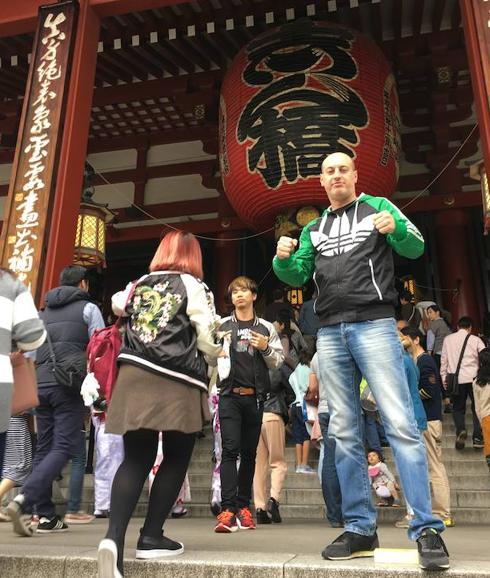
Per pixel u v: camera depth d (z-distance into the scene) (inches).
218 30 413.7
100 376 131.1
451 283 475.8
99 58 447.5
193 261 117.0
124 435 106.2
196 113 492.4
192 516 228.2
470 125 490.0
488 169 188.1
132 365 105.6
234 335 175.5
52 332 157.5
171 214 540.4
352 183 117.0
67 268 172.7
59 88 245.8
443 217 492.4
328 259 111.6
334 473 182.1
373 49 346.3
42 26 261.7
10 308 108.0
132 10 270.2
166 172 546.6
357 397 109.1
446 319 419.8
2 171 568.1
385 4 415.5
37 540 139.6
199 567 97.8
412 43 442.6
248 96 339.0
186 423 103.1
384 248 108.7
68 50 252.8
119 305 114.4
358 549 101.1
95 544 130.2
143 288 112.4
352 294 105.6
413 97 490.0
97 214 330.6
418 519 94.3
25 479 167.3
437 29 437.4
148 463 104.2
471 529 185.6
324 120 319.9
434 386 203.6
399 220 105.0
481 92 195.6
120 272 639.1
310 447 274.1
